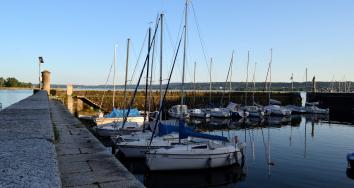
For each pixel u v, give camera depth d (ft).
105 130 82.02
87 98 173.88
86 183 18.17
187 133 54.13
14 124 27.12
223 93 195.62
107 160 23.72
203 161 52.08
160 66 71.56
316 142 90.79
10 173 12.20
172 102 195.52
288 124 142.41
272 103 217.77
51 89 157.79
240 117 164.55
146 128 73.56
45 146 17.48
